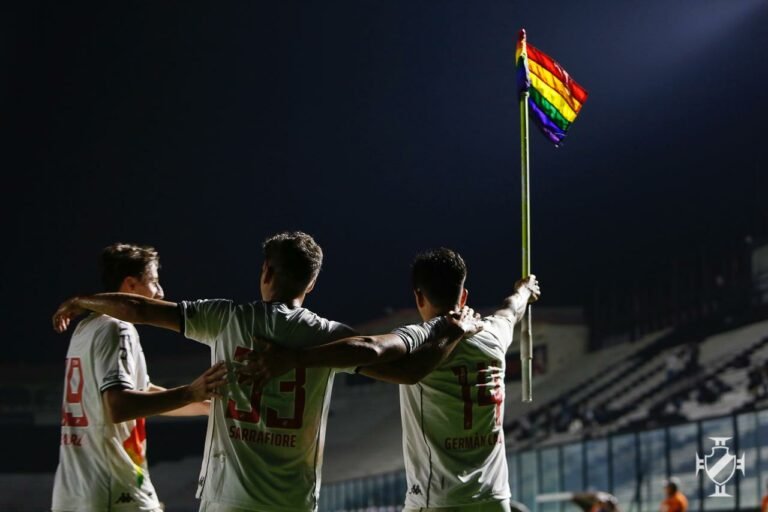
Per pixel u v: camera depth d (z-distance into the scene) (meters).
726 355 30.55
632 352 37.38
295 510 4.72
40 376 49.59
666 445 26.98
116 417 4.93
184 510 46.81
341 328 4.96
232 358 4.79
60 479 5.25
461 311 5.22
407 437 5.29
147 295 5.62
